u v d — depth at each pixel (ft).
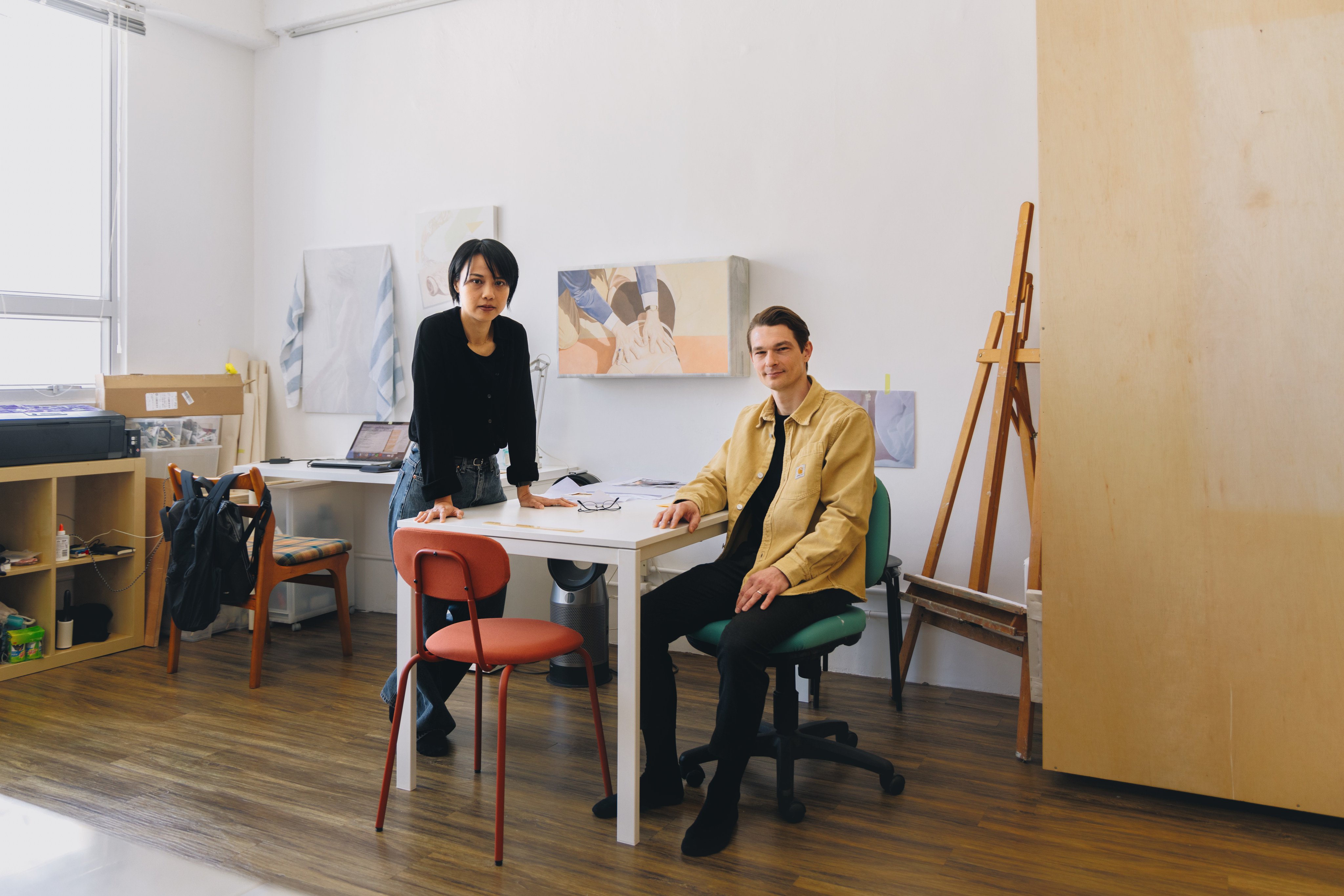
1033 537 9.18
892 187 10.96
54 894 3.13
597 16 12.65
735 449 8.59
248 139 15.47
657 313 11.82
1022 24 10.28
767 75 11.60
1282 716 7.38
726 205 11.89
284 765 8.54
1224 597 7.53
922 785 8.14
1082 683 8.07
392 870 6.65
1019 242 9.76
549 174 13.08
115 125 13.67
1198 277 7.50
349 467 12.55
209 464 14.25
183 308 14.57
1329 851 6.94
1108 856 6.86
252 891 3.23
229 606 12.17
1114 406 7.85
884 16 10.93
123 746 8.98
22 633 11.19
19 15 12.63
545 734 9.36
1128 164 7.72
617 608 12.50
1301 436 7.22
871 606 11.32
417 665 8.73
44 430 11.26
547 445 13.21
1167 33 7.54
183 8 13.96
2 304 12.38
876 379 11.14
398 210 14.30
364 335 14.53
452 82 13.78
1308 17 7.09
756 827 7.34
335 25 14.64
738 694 7.09
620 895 6.32
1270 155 7.23
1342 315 7.05
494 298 8.43
